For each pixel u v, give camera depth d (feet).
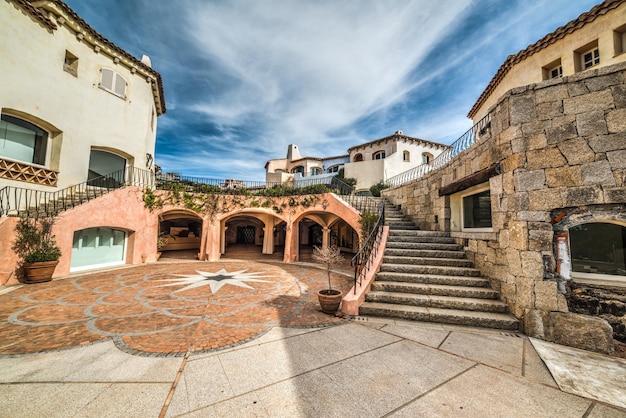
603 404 9.27
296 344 13.87
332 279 32.91
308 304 21.44
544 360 12.37
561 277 14.89
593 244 15.05
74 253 34.50
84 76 37.96
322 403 9.06
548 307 14.85
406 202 38.68
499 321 16.10
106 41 39.70
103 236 38.32
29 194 31.37
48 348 13.00
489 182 19.84
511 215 16.84
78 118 37.01
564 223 15.03
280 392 9.64
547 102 15.76
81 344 13.50
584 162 14.44
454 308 18.03
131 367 11.27
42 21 32.04
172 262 45.14
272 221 63.82
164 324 16.49
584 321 13.89
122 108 43.60
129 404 8.77
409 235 28.86
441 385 10.31
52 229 29.73
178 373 10.83
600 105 14.28
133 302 21.11
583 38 25.53
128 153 44.27
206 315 18.30
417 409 8.87
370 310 18.38
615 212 13.76
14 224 26.68
